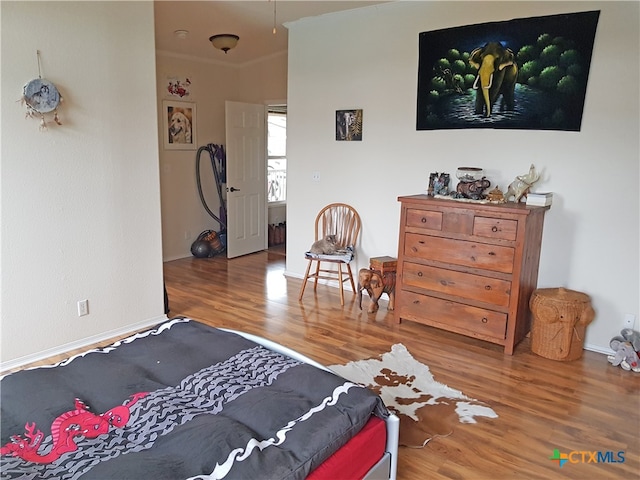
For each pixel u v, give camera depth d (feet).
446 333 11.81
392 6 13.07
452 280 11.22
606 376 9.75
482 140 12.10
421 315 11.89
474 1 11.72
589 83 10.43
